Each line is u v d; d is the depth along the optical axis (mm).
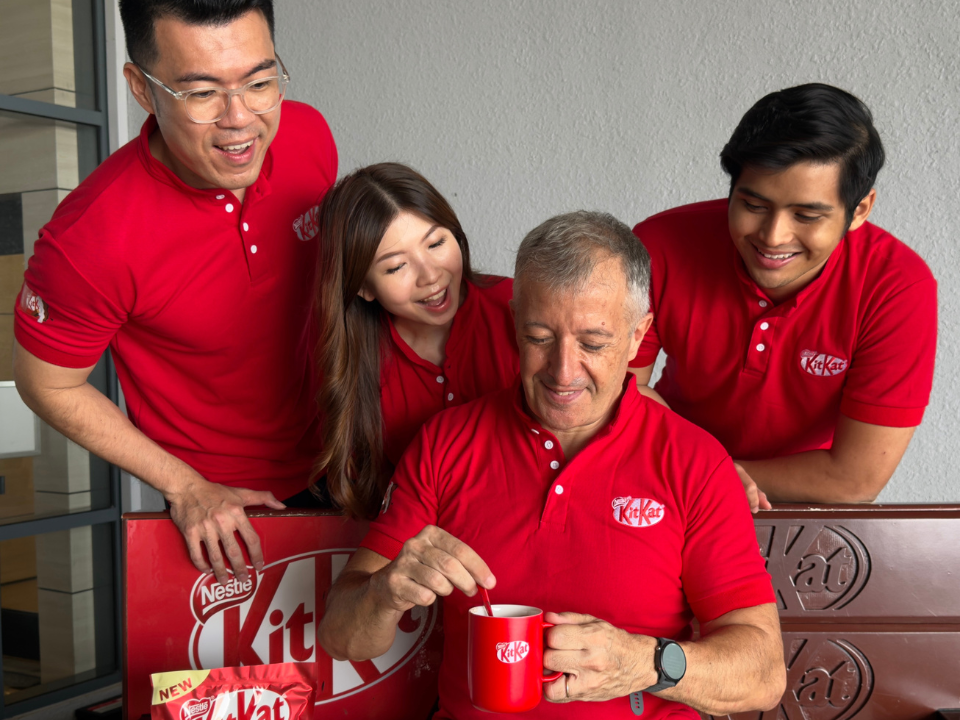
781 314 1409
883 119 2303
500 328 1461
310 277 1542
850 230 1388
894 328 1357
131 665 1360
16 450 2777
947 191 2264
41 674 2857
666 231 1534
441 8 2773
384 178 1332
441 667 1288
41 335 1301
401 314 1381
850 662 1367
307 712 1250
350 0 2896
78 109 3004
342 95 2955
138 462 1389
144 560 1369
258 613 1396
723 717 1363
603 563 1158
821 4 2324
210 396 1515
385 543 1248
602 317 1102
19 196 2834
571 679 966
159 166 1327
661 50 2518
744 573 1140
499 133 2748
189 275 1388
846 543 1367
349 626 1155
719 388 1536
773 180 1202
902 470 2426
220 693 1204
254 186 1412
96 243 1288
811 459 1462
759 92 2420
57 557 2904
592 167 2645
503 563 1196
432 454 1287
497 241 2799
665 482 1176
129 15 1177
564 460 1224
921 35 2236
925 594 1362
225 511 1367
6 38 2771
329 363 1386
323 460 1406
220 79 1168
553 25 2641
